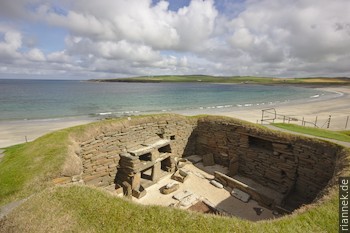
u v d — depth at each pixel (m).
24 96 75.62
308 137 11.83
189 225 4.89
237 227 4.88
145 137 14.29
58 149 9.60
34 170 8.09
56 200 5.65
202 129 16.89
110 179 12.41
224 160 15.72
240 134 14.59
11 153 10.95
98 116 40.59
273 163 12.97
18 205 5.88
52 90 107.75
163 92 104.06
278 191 12.52
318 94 94.56
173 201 11.04
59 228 4.77
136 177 11.98
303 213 5.56
